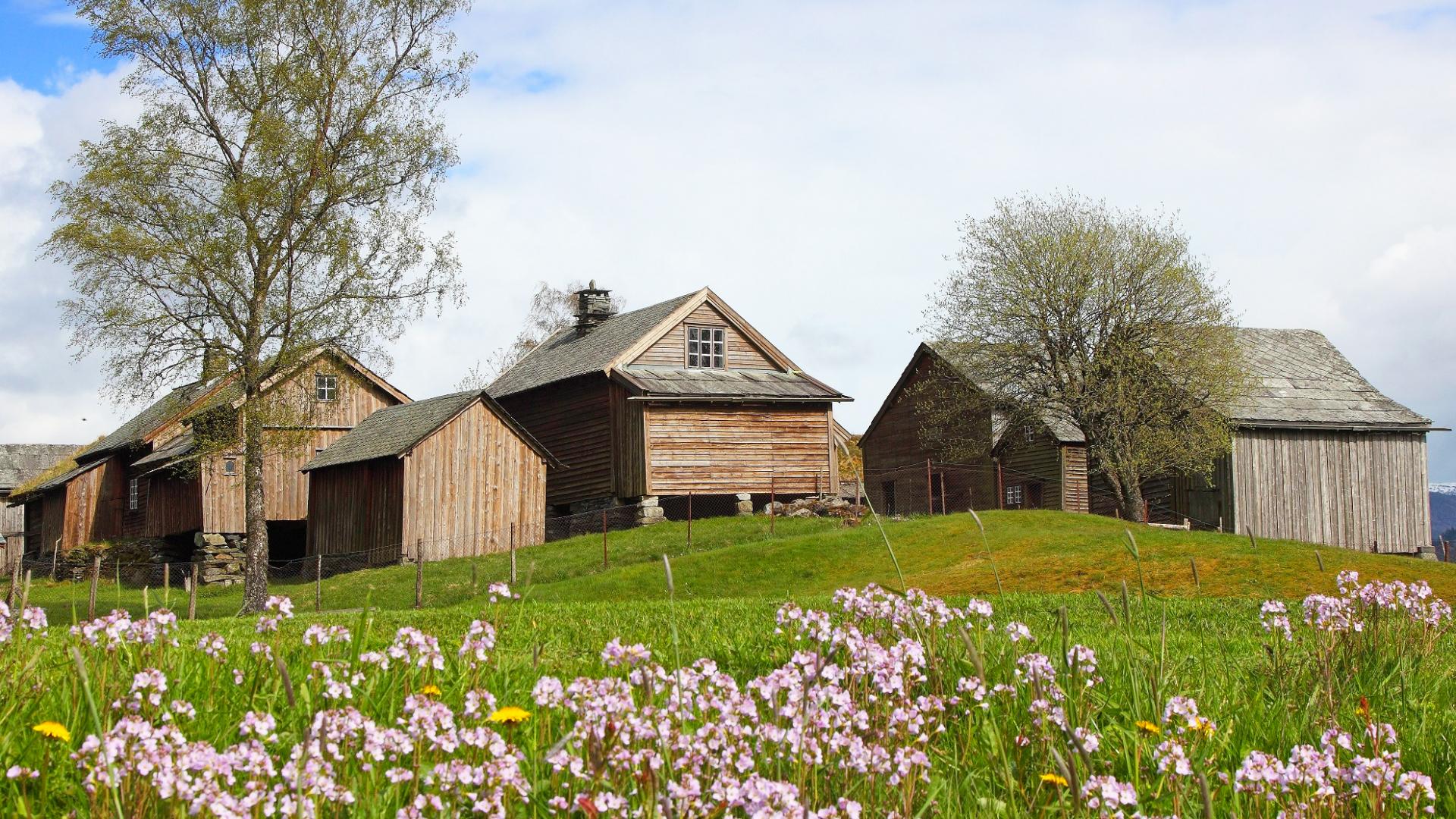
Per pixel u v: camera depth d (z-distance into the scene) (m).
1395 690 7.80
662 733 4.56
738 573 28.47
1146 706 6.52
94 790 4.23
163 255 29.36
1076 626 13.76
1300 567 23.08
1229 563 23.77
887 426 53.34
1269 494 43.22
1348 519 44.44
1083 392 41.62
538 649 5.79
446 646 11.48
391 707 5.75
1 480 81.44
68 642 6.39
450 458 40.34
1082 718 6.08
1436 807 5.71
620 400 42.56
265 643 6.94
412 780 4.53
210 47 31.08
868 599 6.83
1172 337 40.72
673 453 41.41
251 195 29.97
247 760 4.17
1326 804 4.95
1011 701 6.21
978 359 43.12
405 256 31.31
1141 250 41.38
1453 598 20.09
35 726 5.09
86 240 28.81
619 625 14.12
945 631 7.29
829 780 4.81
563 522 44.38
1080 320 41.88
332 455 43.88
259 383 31.12
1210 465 41.34
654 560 32.62
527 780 4.66
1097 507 46.75
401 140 31.62
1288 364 47.84
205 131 31.36
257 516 31.11
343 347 31.92
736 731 4.73
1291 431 43.88
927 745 5.53
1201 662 9.07
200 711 5.83
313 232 31.33
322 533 43.88
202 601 35.06
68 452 86.56
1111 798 4.39
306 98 30.91
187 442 48.25
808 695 4.83
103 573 47.09
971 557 28.16
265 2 30.86
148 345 29.83
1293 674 7.82
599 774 4.20
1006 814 5.07
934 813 4.89
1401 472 45.53
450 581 32.41
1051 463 45.78
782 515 40.03
